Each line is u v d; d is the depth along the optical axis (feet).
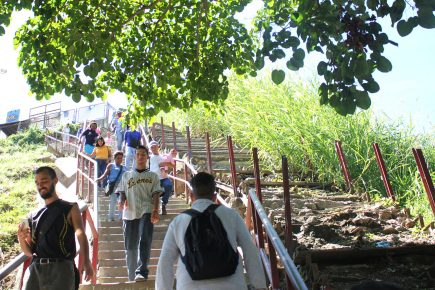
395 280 20.99
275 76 18.76
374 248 22.66
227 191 36.47
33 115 112.78
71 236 15.53
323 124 39.96
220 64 29.43
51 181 15.61
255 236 22.59
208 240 12.89
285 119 40.42
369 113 40.55
